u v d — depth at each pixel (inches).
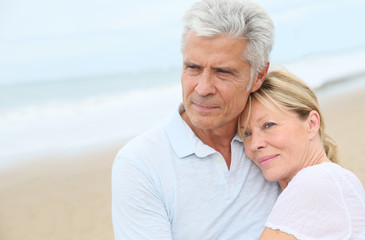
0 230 236.7
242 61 60.3
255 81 65.1
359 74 819.4
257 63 62.3
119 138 447.5
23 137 490.0
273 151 66.2
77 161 369.1
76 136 473.4
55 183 313.0
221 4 57.8
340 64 1013.2
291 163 66.5
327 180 56.1
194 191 63.7
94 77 1294.3
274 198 71.0
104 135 468.1
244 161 68.4
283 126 65.8
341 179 56.9
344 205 55.1
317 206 55.1
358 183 58.7
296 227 56.0
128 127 499.8
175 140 64.2
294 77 70.7
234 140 67.9
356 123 397.1
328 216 54.6
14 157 399.9
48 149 422.0
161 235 59.9
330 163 60.6
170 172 62.8
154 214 60.6
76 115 627.8
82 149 412.2
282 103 65.9
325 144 76.1
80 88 1086.4
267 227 59.2
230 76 60.4
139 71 1387.8
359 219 55.4
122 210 60.3
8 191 303.7
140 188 60.2
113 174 62.3
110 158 370.3
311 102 68.2
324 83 740.0
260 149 66.4
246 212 67.7
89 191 288.5
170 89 878.4
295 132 66.2
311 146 68.6
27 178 331.3
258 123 66.6
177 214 63.2
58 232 228.4
